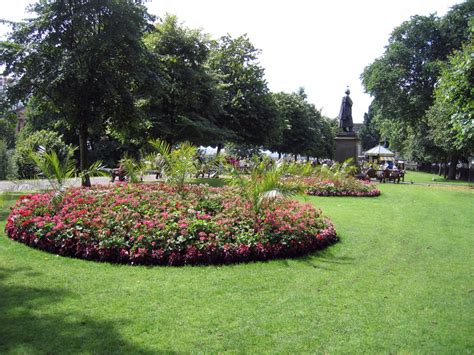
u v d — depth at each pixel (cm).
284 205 873
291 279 567
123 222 696
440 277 593
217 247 645
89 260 644
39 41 1700
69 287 516
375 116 4938
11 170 2297
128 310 447
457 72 1562
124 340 379
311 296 502
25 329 395
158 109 2331
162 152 1030
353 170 2194
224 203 838
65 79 1627
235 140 2950
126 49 1744
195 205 811
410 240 839
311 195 1666
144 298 483
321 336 397
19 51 1638
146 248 633
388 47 3797
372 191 1719
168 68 2253
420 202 1512
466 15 3391
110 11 1664
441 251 753
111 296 488
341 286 541
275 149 4791
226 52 3069
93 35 1691
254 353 362
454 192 1947
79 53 1639
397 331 411
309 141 4797
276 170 795
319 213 877
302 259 674
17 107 1964
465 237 883
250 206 780
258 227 714
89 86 1730
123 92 1825
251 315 441
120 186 1012
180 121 2359
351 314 450
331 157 6612
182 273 582
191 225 677
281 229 707
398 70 3566
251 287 529
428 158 3778
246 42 3094
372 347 377
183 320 425
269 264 638
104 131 2483
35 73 1681
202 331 401
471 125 1548
